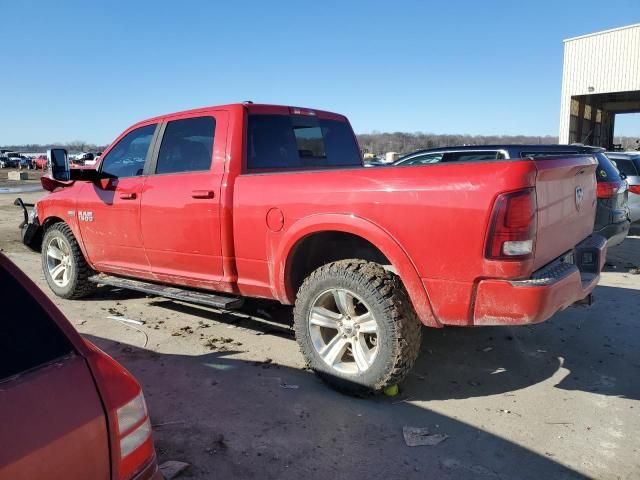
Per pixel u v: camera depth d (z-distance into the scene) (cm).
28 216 678
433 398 370
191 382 391
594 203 428
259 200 405
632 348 465
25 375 150
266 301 575
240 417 340
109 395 161
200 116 465
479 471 285
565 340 484
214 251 441
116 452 159
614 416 346
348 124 588
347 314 369
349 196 356
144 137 514
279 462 292
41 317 165
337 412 347
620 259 873
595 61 2911
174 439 314
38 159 6525
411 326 348
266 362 428
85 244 568
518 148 768
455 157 809
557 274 325
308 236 385
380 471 285
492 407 357
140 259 511
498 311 312
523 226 301
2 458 132
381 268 360
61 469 144
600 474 283
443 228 319
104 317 546
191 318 542
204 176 445
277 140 478
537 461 295
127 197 504
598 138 3872
